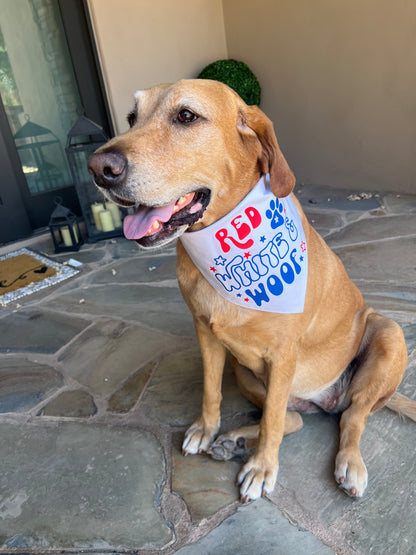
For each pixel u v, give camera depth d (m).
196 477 0.71
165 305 1.25
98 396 0.91
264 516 0.63
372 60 1.83
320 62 1.98
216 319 0.64
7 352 1.10
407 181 1.89
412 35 1.69
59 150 1.97
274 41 2.08
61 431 0.83
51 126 1.92
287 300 0.61
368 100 1.89
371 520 0.61
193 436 0.75
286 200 0.66
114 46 1.86
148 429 0.82
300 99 2.11
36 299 1.36
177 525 0.63
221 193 0.58
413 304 1.10
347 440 0.70
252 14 2.11
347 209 1.81
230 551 0.59
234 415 0.82
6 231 1.79
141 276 1.45
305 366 0.72
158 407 0.87
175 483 0.70
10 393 0.95
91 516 0.66
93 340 1.11
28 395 0.94
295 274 0.62
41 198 1.90
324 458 0.72
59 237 1.78
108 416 0.86
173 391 0.90
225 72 2.03
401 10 1.69
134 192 0.51
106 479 0.72
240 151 0.58
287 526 0.61
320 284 0.69
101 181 0.52
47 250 1.74
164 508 0.66
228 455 0.73
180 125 0.54
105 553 0.60
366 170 2.00
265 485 0.66
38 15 1.78
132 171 0.51
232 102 0.57
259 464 0.67
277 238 0.61
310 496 0.65
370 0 1.76
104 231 1.79
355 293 0.79
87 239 1.80
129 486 0.70
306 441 0.75
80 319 1.22
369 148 1.96
